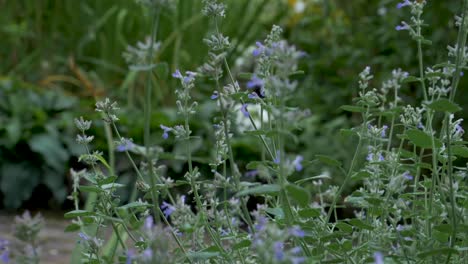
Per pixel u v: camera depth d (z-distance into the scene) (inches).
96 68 364.5
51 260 184.7
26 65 375.2
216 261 92.4
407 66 271.3
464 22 88.0
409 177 89.2
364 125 95.7
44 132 297.9
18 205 289.6
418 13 100.7
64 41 374.0
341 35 336.8
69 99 325.7
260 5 345.1
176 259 85.0
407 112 103.2
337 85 314.0
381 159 99.9
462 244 90.0
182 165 275.7
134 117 305.0
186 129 93.4
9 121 304.5
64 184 295.6
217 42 97.7
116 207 92.5
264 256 65.0
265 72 92.0
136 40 350.9
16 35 374.6
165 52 340.8
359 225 87.0
